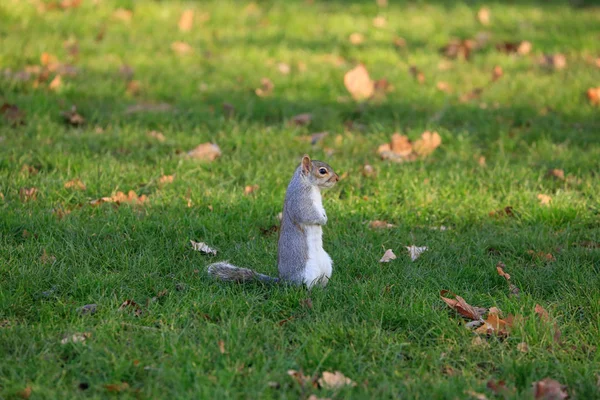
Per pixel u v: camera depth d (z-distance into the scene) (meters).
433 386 6.66
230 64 17.31
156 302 8.12
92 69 16.41
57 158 12.04
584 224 10.79
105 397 6.54
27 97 14.45
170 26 19.81
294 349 7.32
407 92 16.16
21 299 8.05
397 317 7.91
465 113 15.04
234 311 7.92
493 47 19.50
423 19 21.58
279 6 22.05
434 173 12.26
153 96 15.45
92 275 8.56
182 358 6.95
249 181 11.78
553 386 6.65
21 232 9.84
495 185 12.07
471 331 7.69
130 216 10.24
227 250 9.66
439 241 10.18
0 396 6.47
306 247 8.45
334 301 8.20
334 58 18.00
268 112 15.02
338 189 11.78
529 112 15.21
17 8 19.27
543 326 7.68
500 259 9.66
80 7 20.27
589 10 23.66
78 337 7.30
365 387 6.63
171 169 12.02
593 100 15.80
